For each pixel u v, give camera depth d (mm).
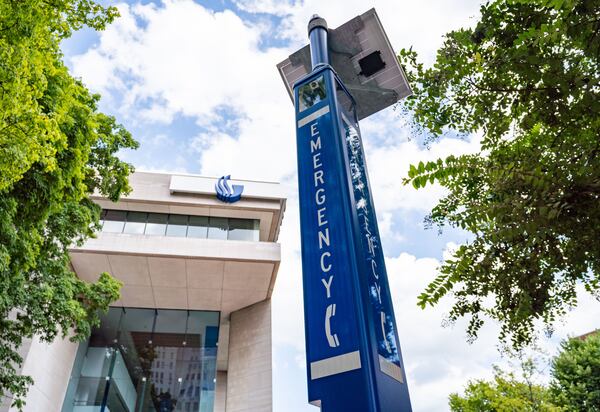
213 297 23734
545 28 2416
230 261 21562
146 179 23797
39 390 17375
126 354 21906
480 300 3379
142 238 21281
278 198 24078
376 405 2697
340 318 3201
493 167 2801
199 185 23734
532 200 2494
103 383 20719
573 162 2627
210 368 22062
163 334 23141
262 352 22438
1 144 4848
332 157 4172
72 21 7059
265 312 23953
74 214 11000
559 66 2574
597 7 2225
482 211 2729
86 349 21766
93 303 12586
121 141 12133
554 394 22641
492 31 3117
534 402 18469
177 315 24125
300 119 4840
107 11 7191
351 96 5543
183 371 21703
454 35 3334
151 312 23953
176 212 23625
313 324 3320
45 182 8055
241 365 22422
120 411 19875
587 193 2404
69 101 7848
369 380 2811
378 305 3404
